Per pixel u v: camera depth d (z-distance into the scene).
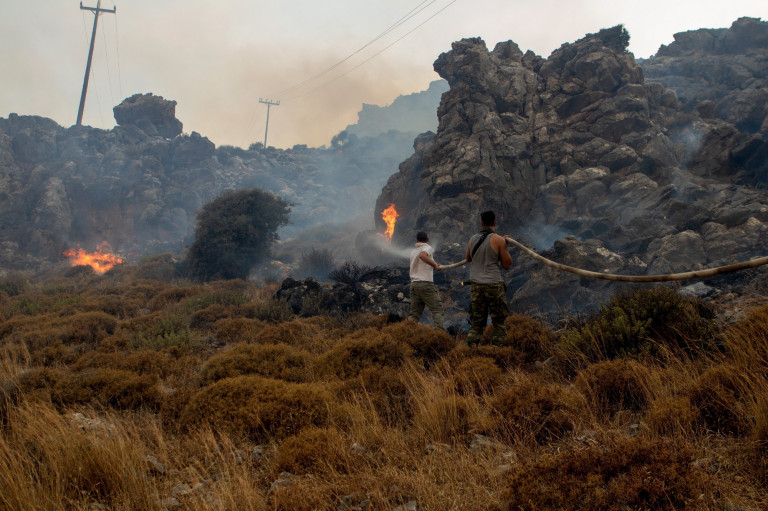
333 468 3.04
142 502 2.73
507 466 2.86
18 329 11.31
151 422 4.41
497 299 5.97
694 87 42.03
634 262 14.07
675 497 2.21
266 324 10.62
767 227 15.13
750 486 2.31
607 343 4.99
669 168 27.30
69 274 33.22
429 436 3.55
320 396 4.30
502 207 27.84
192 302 14.38
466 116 30.97
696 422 3.06
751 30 43.81
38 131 69.19
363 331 7.63
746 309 5.66
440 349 6.41
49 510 2.59
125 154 71.50
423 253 7.91
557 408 3.58
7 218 56.62
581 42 33.25
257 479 3.10
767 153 26.55
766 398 2.80
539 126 30.72
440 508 2.43
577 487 2.32
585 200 26.72
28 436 3.38
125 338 9.28
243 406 4.18
